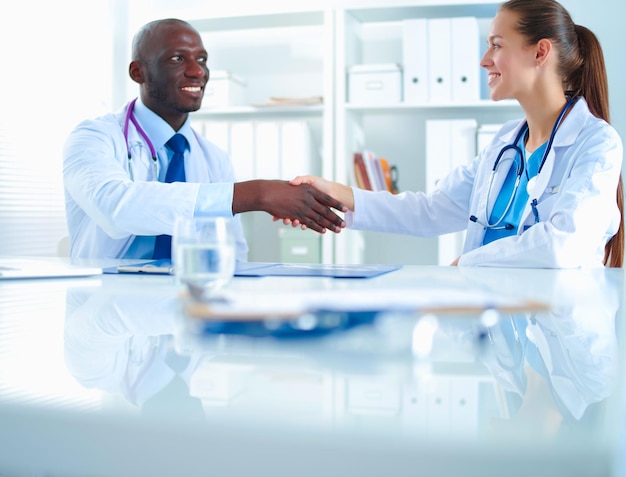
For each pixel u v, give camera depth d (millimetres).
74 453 242
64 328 512
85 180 1671
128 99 3234
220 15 2900
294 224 1573
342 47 2756
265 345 412
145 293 783
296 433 225
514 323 532
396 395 288
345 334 421
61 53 3256
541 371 346
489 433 225
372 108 2801
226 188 1498
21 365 361
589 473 202
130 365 358
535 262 1305
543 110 1680
